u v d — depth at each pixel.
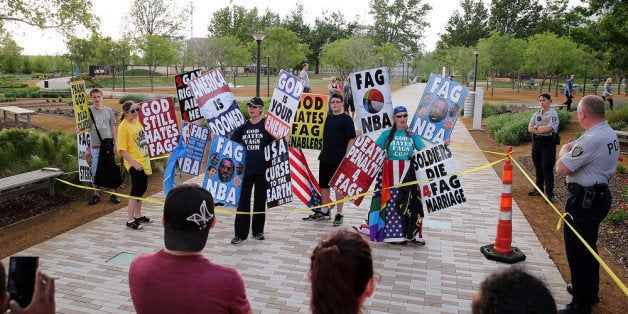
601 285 5.54
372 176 6.55
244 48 45.84
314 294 2.15
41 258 5.99
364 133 6.52
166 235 2.47
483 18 71.81
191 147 6.82
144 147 7.21
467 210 8.18
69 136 11.80
